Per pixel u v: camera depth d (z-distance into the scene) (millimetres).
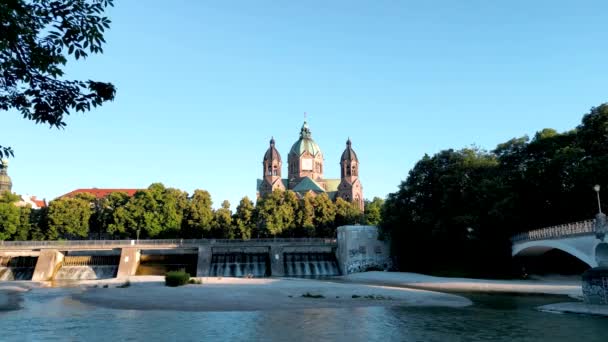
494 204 60031
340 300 37594
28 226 87188
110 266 76938
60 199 89500
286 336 21938
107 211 90812
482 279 60656
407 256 79375
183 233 94062
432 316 28844
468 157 70000
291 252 85312
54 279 71750
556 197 57156
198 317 28328
